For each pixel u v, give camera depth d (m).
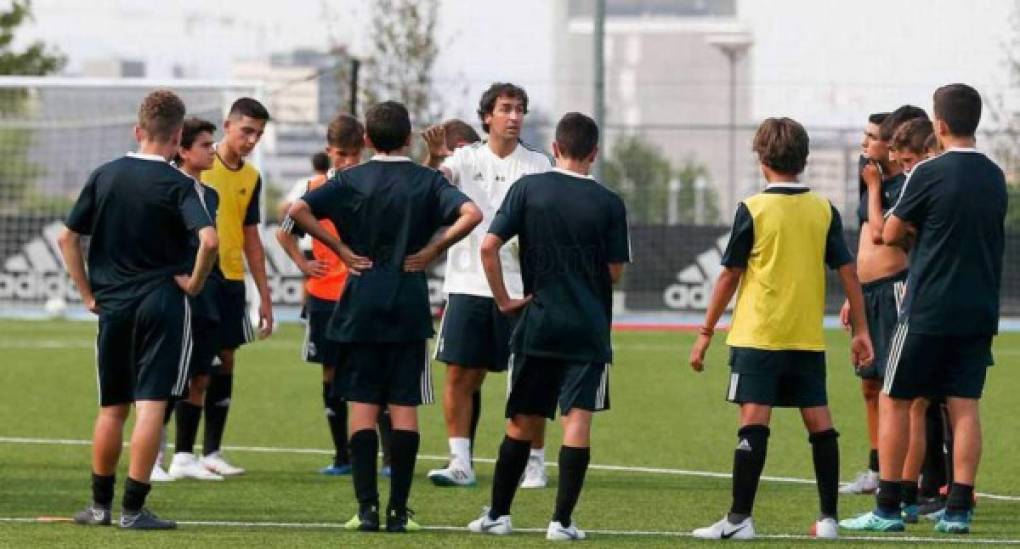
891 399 27.56
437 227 26.84
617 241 26.34
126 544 24.80
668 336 74.81
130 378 26.80
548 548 25.14
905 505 28.78
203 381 33.91
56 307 82.19
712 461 38.16
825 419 26.52
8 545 24.62
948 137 27.17
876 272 31.14
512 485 26.62
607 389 26.39
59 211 88.69
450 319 33.34
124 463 36.06
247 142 34.03
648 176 108.31
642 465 37.41
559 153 26.69
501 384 55.62
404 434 26.56
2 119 94.62
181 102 27.02
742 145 112.50
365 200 26.41
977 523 28.72
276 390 52.53
